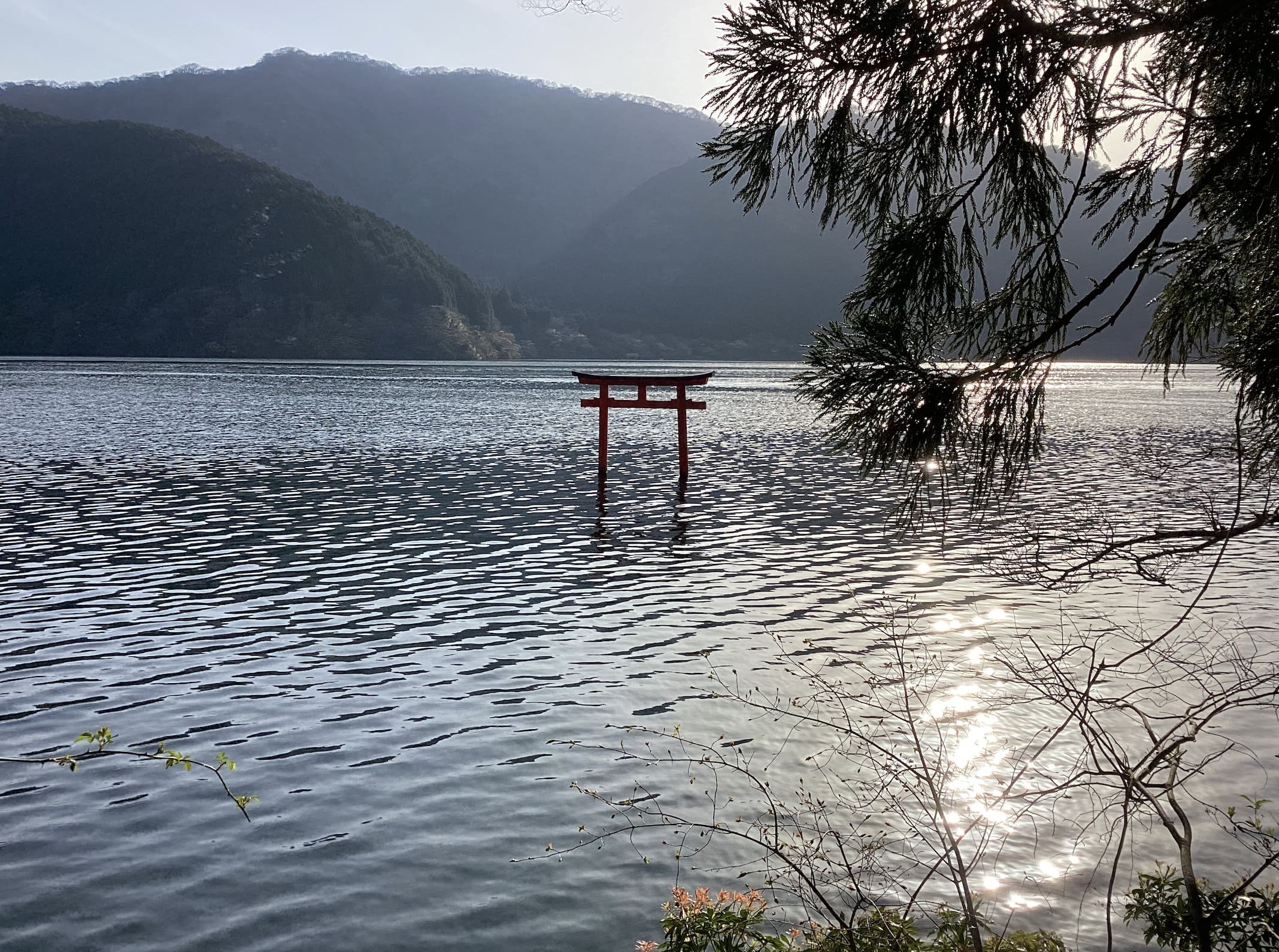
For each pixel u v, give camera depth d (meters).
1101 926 6.86
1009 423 4.23
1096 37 3.95
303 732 10.59
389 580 18.19
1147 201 4.54
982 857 7.80
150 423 53.84
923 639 13.94
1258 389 4.70
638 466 38.25
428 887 7.44
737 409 72.94
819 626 14.93
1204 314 4.94
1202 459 39.47
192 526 23.61
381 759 9.85
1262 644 13.15
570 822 8.47
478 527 24.17
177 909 7.13
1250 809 8.50
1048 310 4.42
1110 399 90.81
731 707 11.30
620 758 9.84
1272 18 3.82
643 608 16.11
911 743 10.07
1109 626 14.36
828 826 8.30
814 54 4.10
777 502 28.98
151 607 16.00
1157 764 4.29
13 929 6.86
